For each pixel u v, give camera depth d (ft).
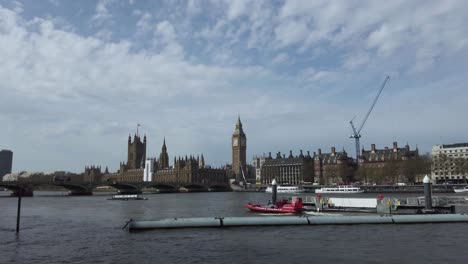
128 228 211.20
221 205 452.35
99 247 163.73
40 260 141.59
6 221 268.41
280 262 134.82
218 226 211.82
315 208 300.20
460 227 209.56
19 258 145.07
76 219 280.10
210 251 152.56
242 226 213.66
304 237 181.88
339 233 192.24
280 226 214.07
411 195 624.59
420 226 213.87
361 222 221.25
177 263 134.41
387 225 217.56
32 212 348.38
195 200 595.06
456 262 133.80
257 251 152.05
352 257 141.59
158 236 186.70
